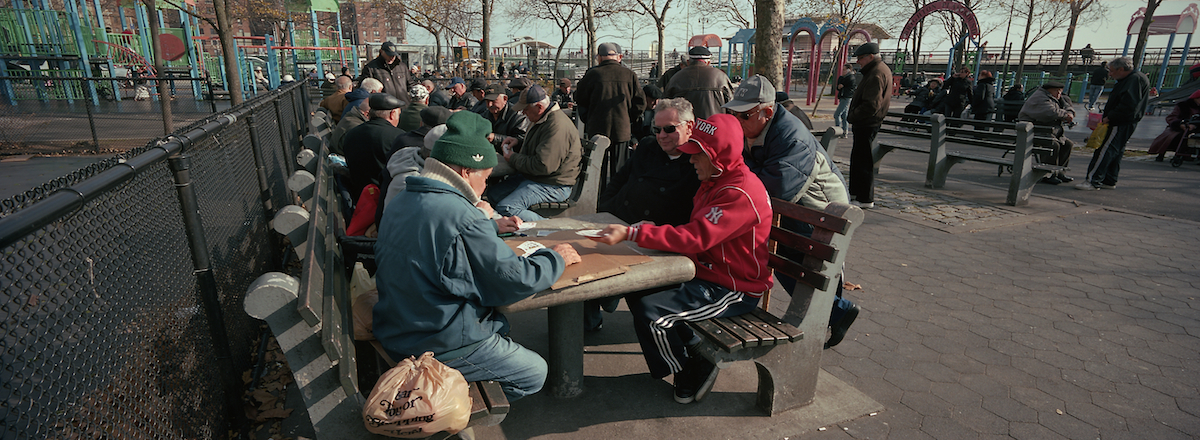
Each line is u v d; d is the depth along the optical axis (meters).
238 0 28.16
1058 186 8.29
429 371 1.88
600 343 3.60
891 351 3.52
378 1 31.50
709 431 2.73
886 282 4.62
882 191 7.93
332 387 1.91
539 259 2.16
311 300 1.78
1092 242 5.62
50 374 1.52
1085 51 34.38
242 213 4.00
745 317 2.74
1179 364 3.35
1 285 1.35
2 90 14.68
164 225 2.35
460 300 2.11
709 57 6.62
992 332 3.77
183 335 2.43
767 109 3.21
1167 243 5.58
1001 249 5.44
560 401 2.96
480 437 2.69
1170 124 9.82
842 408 2.90
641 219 3.47
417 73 22.17
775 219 3.10
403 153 3.51
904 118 8.59
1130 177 8.82
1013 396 3.04
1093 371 3.28
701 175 2.69
